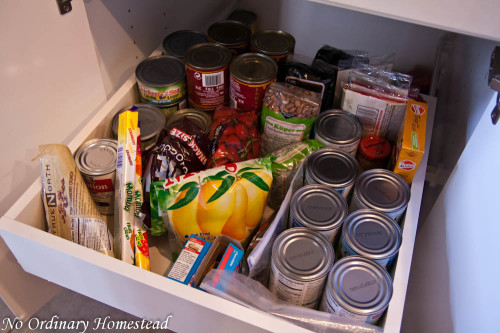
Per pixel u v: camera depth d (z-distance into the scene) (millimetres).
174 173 813
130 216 726
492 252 461
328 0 593
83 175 768
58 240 642
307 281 638
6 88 679
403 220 759
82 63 823
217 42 1000
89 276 662
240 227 801
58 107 801
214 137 871
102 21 851
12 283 862
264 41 994
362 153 863
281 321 572
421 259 799
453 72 1079
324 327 621
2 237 719
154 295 621
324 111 875
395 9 562
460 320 519
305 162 834
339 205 730
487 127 583
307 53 1269
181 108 946
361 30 1149
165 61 944
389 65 932
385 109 831
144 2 968
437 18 547
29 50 694
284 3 1190
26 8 664
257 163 789
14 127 720
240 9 1260
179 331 698
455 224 621
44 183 699
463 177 635
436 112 1140
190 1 1158
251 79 857
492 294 438
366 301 618
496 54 579
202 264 701
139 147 756
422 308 708
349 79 877
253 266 691
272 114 849
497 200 475
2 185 739
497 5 508
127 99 906
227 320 588
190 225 773
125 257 699
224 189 760
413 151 739
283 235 688
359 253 671
